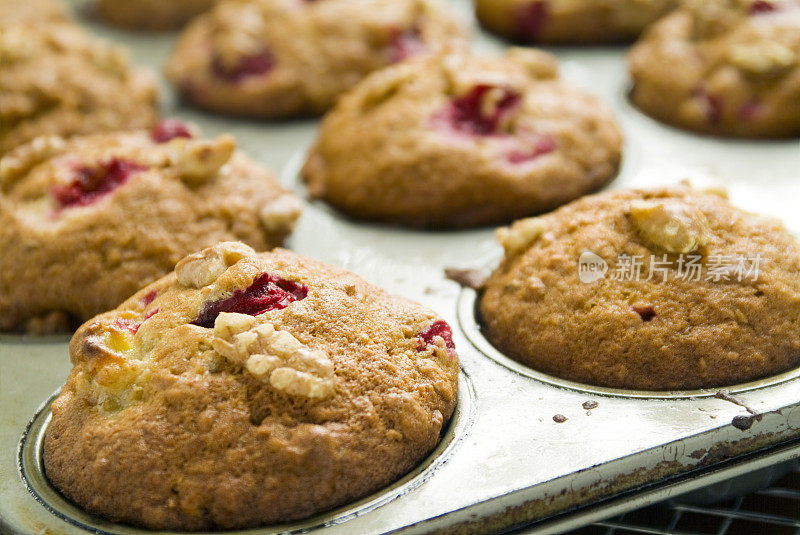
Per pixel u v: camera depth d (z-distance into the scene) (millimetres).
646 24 450
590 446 269
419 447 267
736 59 384
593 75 429
